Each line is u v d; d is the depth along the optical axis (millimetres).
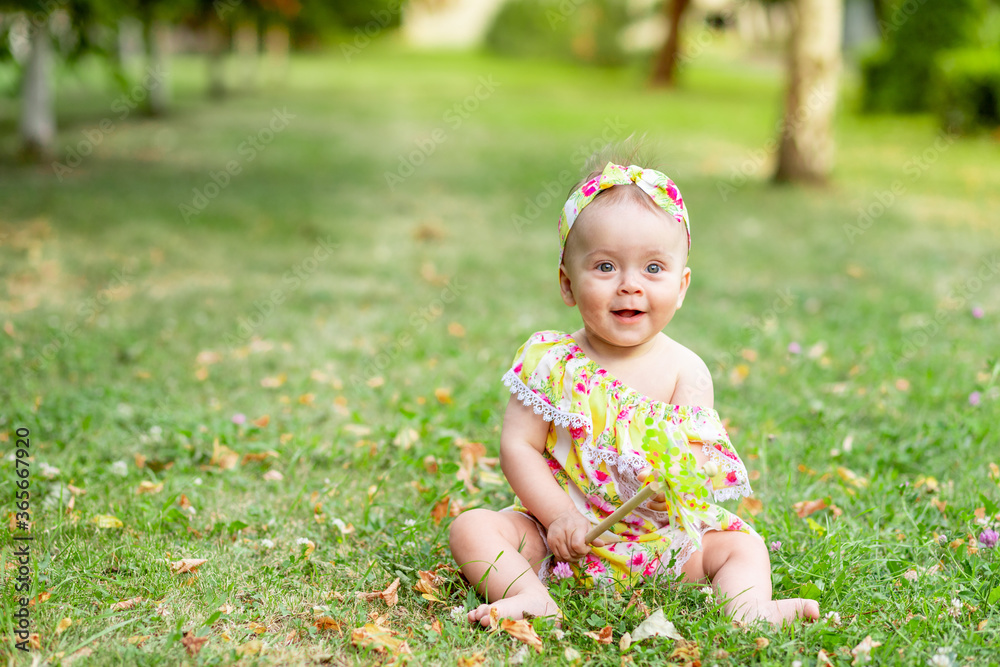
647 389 2389
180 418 3756
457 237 8141
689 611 2287
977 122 15195
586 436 2346
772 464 3436
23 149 10781
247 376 4445
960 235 8211
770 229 8516
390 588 2402
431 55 36312
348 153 13039
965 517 2850
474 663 2074
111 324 5195
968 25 17578
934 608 2314
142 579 2475
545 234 8422
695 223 8750
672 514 2242
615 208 2277
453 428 3723
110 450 3471
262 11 16594
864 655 2080
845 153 13430
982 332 5133
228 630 2225
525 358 2436
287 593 2439
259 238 7766
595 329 2326
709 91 24688
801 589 2361
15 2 8297
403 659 2092
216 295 5980
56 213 8227
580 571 2375
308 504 3064
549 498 2330
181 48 37094
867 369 4516
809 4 10406
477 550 2342
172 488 3111
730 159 12844
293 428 3742
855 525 2801
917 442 3514
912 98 17906
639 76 29297
